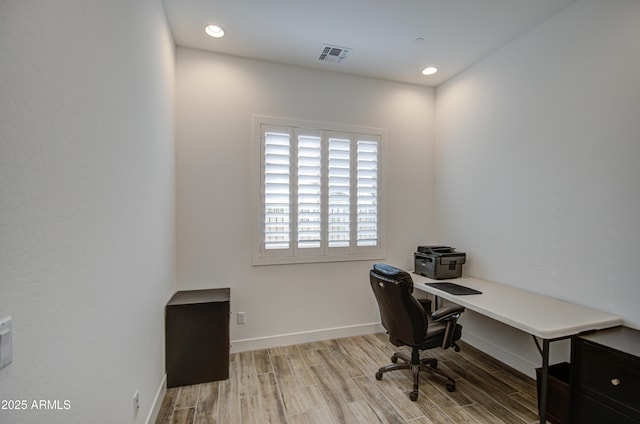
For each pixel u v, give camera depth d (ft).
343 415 6.52
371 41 8.68
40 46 2.57
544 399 5.68
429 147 11.70
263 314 9.78
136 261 5.18
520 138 8.43
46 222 2.68
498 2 7.02
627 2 6.08
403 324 7.20
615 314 6.30
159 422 6.30
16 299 2.29
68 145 3.02
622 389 5.01
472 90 10.10
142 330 5.52
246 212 9.54
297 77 10.07
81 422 3.26
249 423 6.27
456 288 8.46
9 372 2.20
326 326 10.48
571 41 7.11
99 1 3.70
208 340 7.76
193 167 9.07
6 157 2.19
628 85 6.08
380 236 11.10
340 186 10.50
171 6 7.14
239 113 9.46
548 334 5.47
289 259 9.96
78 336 3.21
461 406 6.84
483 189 9.68
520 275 8.44
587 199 6.82
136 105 5.16
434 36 8.45
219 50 9.14
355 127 10.71
